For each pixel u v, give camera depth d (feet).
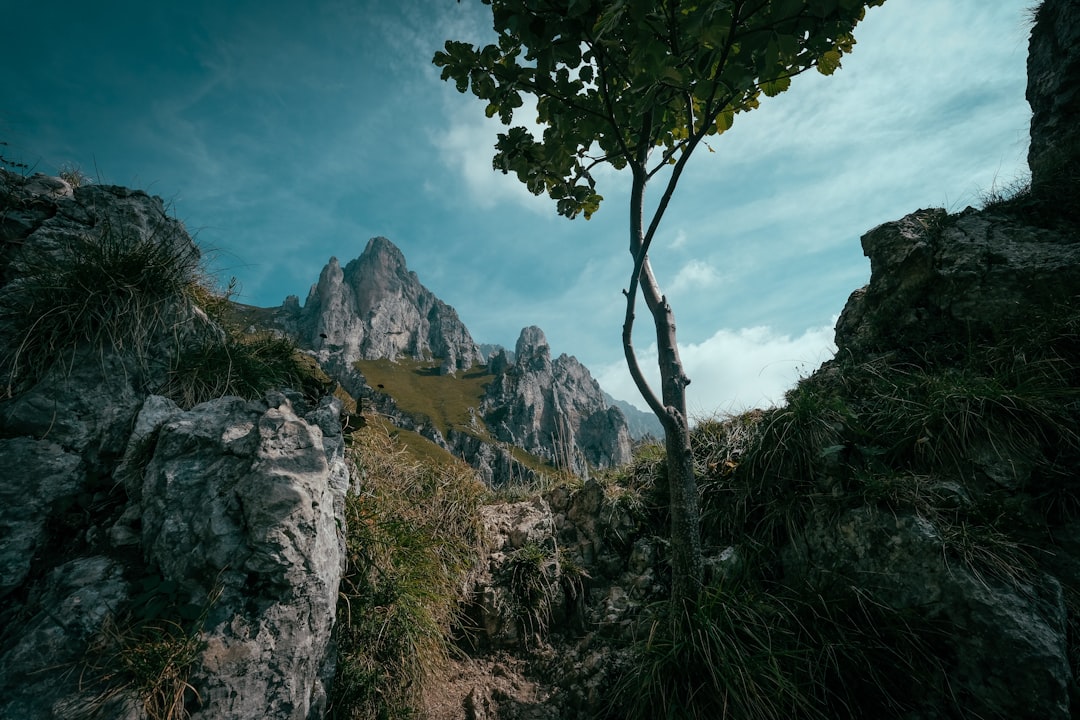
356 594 10.15
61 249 10.21
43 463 8.05
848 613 9.57
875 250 15.88
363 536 10.85
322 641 7.59
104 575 7.07
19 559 7.19
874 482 10.45
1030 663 7.72
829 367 15.60
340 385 14.82
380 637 10.33
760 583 11.19
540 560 14.06
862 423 12.06
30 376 8.86
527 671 12.40
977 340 13.14
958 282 13.70
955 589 8.70
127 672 6.15
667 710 8.87
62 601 6.59
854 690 8.93
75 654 6.16
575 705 10.62
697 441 15.55
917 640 8.70
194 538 7.38
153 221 12.05
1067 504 9.78
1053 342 11.69
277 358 12.26
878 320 15.15
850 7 7.95
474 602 13.82
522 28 8.94
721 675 8.79
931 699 8.46
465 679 12.07
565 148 11.60
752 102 12.21
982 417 10.71
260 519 7.35
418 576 11.98
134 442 8.61
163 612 6.71
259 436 8.43
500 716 10.98
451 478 16.14
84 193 11.33
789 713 8.66
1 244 9.96
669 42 8.93
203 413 8.93
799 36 8.67
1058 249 12.92
